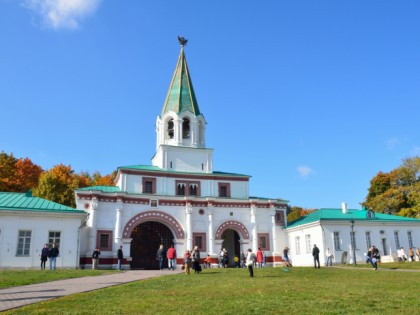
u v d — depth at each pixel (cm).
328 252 4209
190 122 5091
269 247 4822
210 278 2289
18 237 3506
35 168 6956
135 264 4441
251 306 1270
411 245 4759
